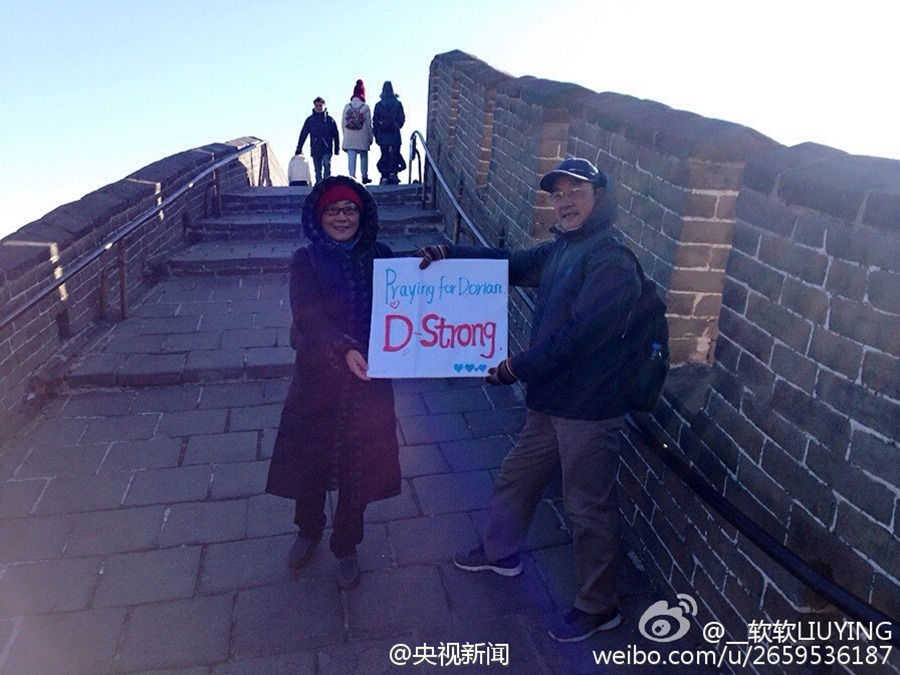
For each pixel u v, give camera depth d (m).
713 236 3.15
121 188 6.59
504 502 3.20
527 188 4.93
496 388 5.07
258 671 2.79
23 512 3.68
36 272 4.77
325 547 3.48
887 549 1.98
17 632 2.94
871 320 2.03
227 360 5.20
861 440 2.07
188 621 3.01
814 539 2.26
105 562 3.34
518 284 3.16
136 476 3.99
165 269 7.09
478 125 6.75
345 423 2.98
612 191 2.72
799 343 2.33
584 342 2.58
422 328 2.95
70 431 4.43
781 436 2.42
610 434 2.81
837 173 2.18
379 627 3.01
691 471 2.82
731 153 2.99
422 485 3.97
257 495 3.85
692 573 2.99
